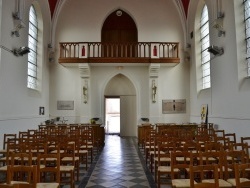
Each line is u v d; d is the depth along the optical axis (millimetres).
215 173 3945
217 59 12836
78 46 16656
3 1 10531
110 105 22219
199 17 16359
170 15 18219
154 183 7113
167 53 17750
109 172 8383
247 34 10758
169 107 17453
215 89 13078
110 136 19375
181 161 6527
